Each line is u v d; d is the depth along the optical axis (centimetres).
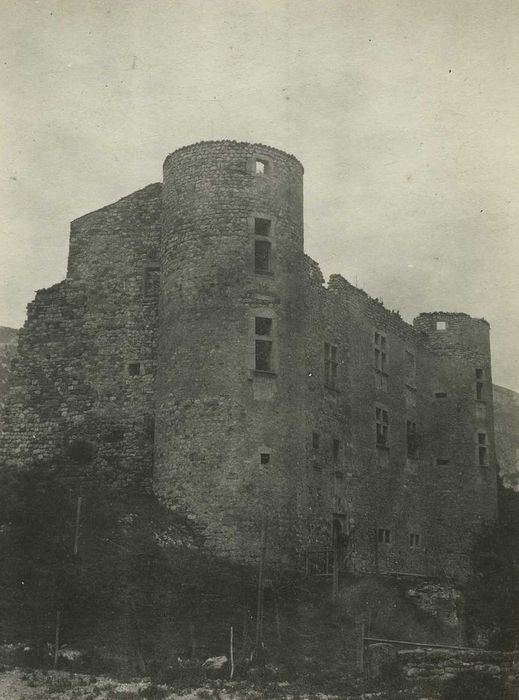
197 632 2434
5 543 2616
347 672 2281
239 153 3356
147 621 2452
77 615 2398
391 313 4534
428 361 4853
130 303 3634
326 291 3903
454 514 4597
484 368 4891
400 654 2281
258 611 2550
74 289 3688
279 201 3369
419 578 3472
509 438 6469
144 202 3734
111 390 3541
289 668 2261
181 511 3056
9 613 2338
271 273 3278
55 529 2738
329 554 3459
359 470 3962
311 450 3562
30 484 3109
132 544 2770
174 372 3228
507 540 4644
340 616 2803
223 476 3030
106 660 2200
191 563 2792
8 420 3581
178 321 3256
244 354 3158
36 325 3678
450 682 2173
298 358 3291
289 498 3102
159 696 1912
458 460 4691
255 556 2961
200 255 3269
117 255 3700
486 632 3238
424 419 4728
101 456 3462
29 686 1938
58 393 3578
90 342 3612
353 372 4044
